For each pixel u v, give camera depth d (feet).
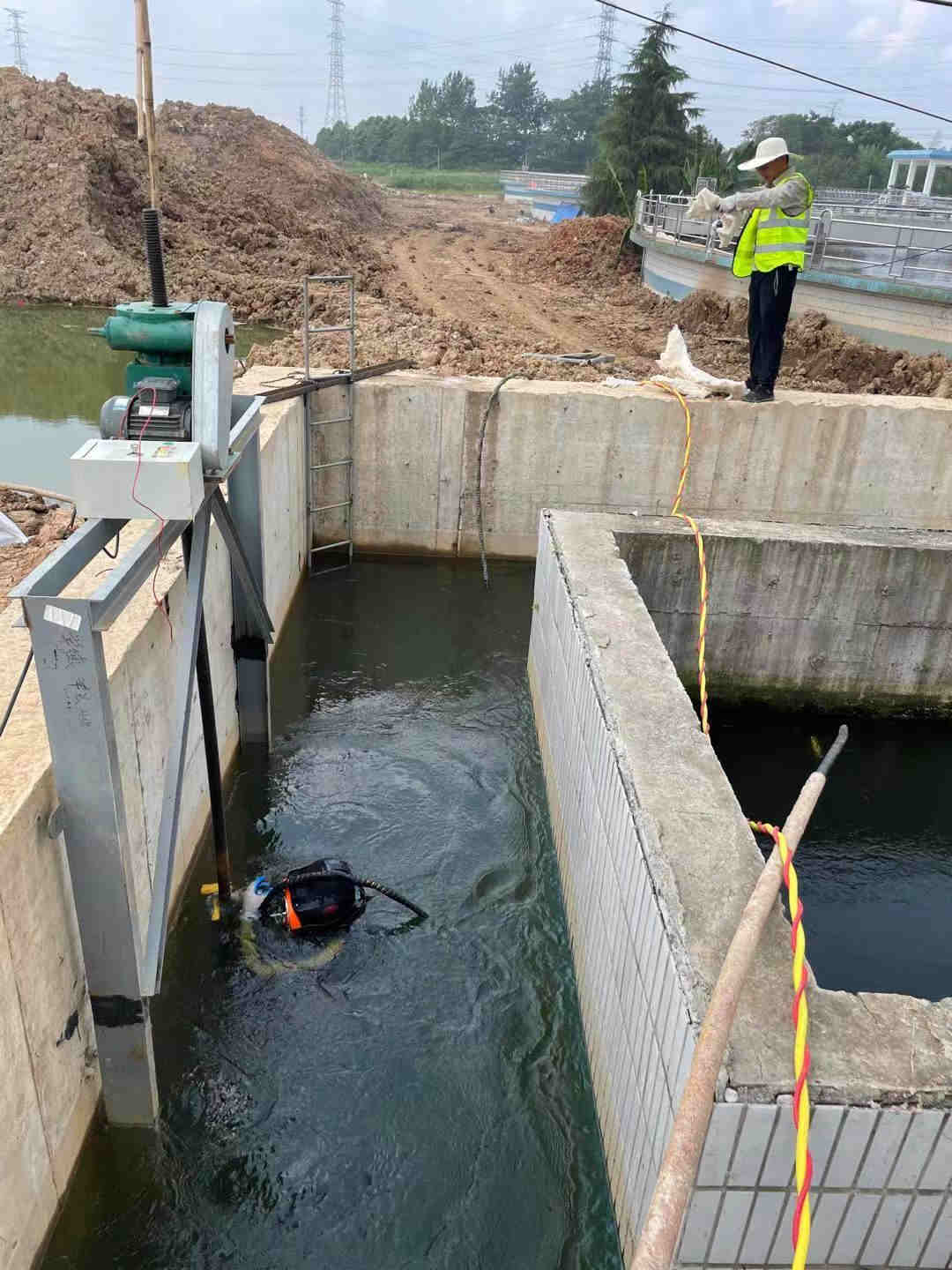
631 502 35.40
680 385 35.37
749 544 23.06
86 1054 12.70
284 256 86.17
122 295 75.61
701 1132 7.42
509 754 23.56
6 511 28.48
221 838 17.28
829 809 23.03
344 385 33.17
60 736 10.75
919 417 34.30
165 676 16.19
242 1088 14.29
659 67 114.93
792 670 24.89
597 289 85.61
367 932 17.40
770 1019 9.02
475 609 32.42
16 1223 10.41
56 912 11.44
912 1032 9.01
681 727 14.25
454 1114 14.10
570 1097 14.43
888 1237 9.18
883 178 229.66
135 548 12.16
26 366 56.34
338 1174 13.15
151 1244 12.16
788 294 32.55
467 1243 12.37
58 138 86.74
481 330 56.34
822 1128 8.44
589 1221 12.62
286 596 29.27
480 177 296.30
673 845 11.48
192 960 16.52
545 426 34.09
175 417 13.56
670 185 115.75
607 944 13.65
